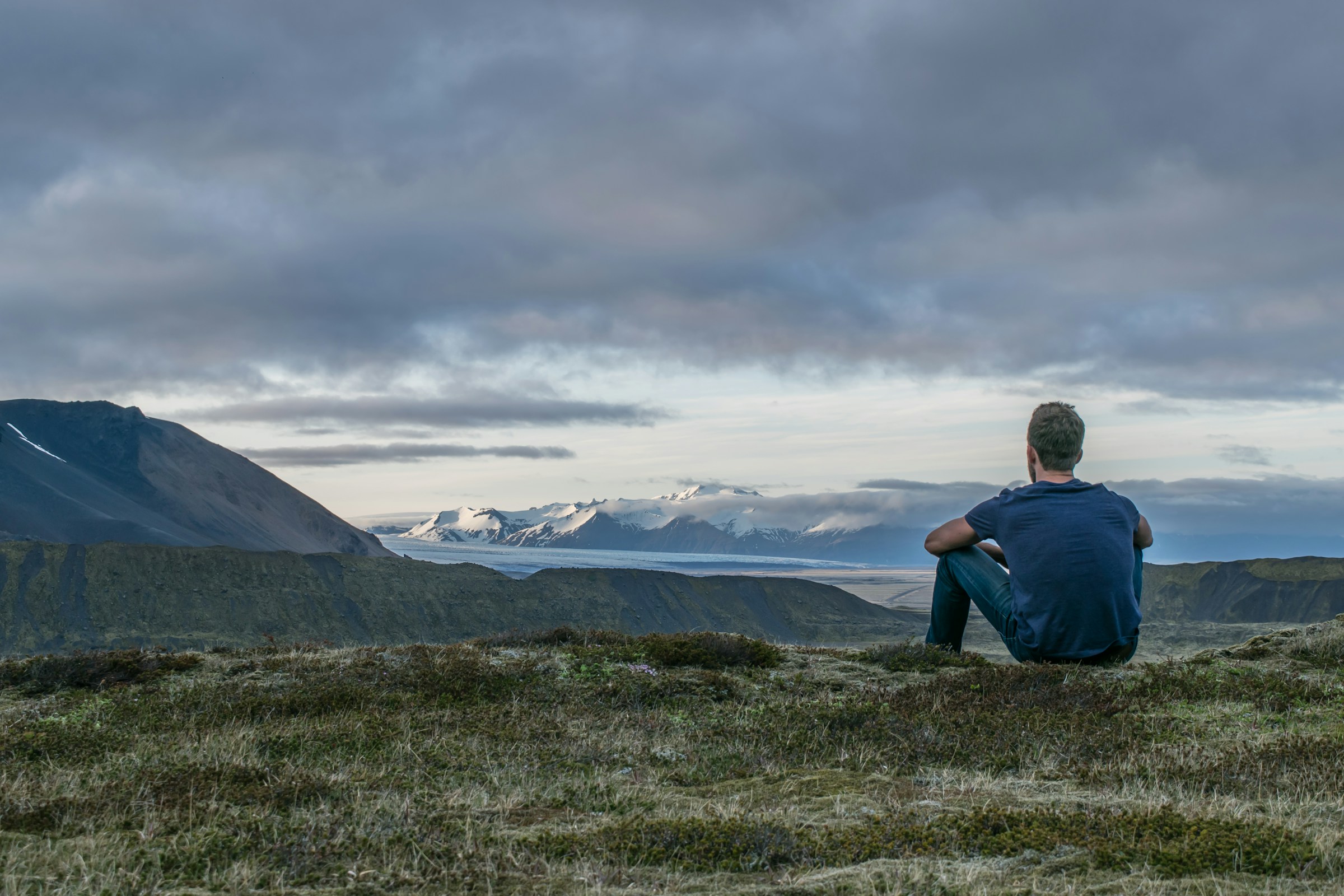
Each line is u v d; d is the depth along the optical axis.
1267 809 6.25
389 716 10.76
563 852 5.63
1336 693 10.13
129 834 6.19
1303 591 151.62
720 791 7.45
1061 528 9.38
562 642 16.50
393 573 142.75
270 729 10.29
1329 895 4.46
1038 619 9.65
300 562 140.75
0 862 5.55
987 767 7.88
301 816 6.55
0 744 9.40
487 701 11.91
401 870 5.32
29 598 124.00
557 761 8.59
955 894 4.65
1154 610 160.00
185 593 130.62
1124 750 8.09
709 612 160.75
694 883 5.01
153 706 11.64
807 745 8.80
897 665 12.81
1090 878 4.86
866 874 4.97
